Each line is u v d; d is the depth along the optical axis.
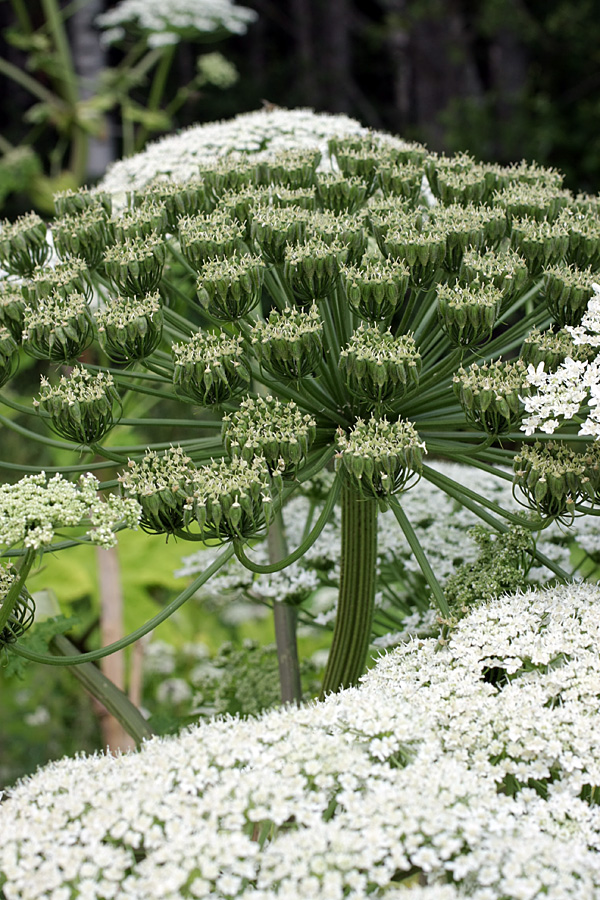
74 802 2.30
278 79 20.34
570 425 3.04
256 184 3.71
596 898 2.05
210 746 2.38
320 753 2.32
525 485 2.96
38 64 7.75
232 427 2.93
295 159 3.71
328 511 2.90
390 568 4.29
